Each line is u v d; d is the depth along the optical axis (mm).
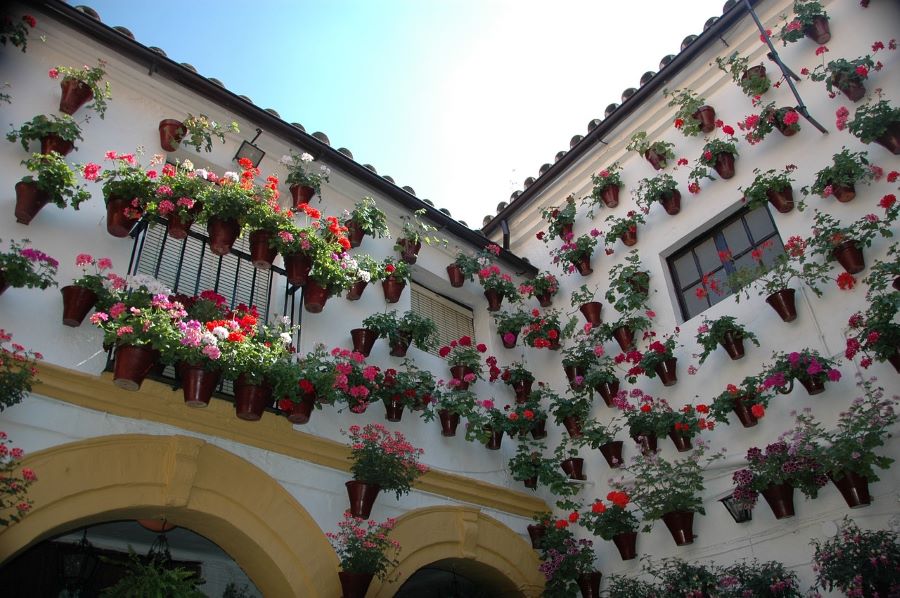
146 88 5809
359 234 6383
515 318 7410
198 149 5719
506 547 6230
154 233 5438
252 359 4605
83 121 5340
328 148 6473
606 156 7695
